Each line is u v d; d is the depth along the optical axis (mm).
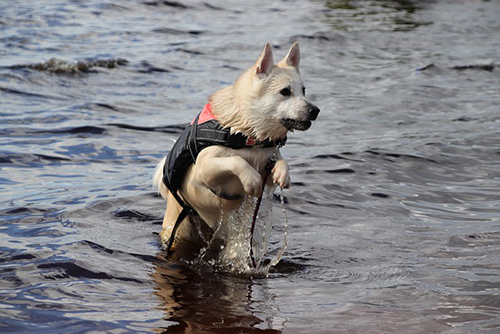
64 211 7078
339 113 12305
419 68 16453
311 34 20172
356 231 6809
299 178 8445
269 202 6250
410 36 21125
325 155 9492
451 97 13789
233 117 5875
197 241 6680
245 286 5516
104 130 10555
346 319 4852
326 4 27391
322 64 16703
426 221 7094
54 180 8211
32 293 5102
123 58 15906
